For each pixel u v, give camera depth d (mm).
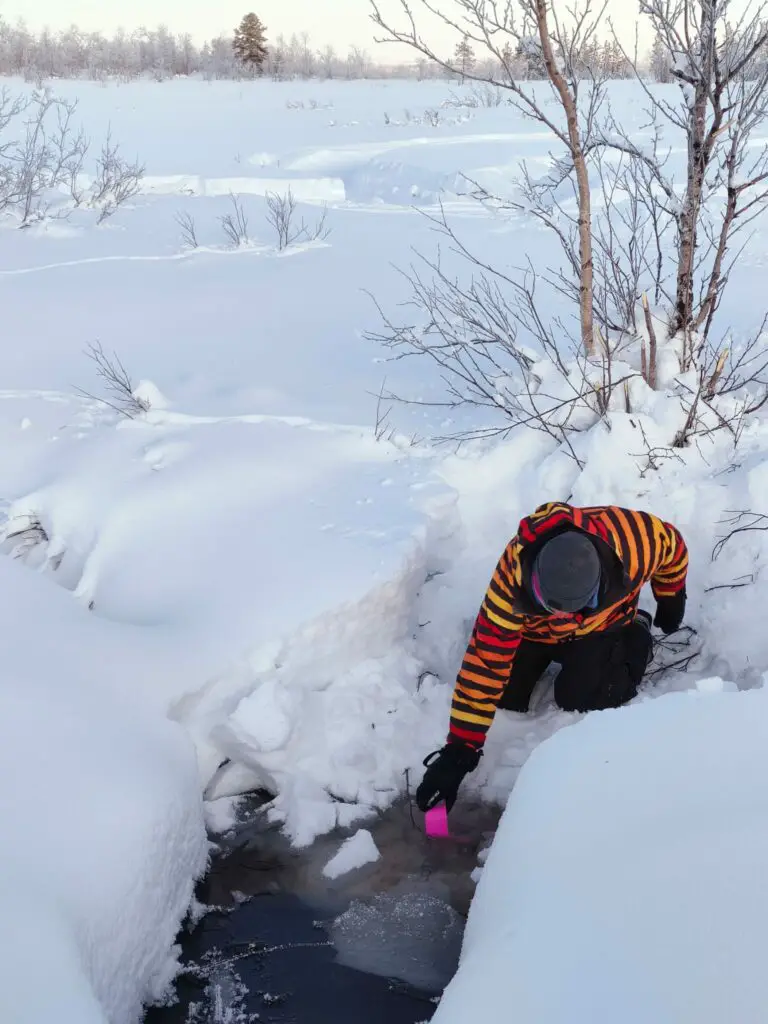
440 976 2475
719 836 1803
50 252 9055
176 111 24828
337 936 2602
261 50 50406
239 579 3354
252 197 11664
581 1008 1569
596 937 1702
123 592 3463
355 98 29672
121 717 2691
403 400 4824
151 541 3682
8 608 3006
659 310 4418
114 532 3777
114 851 2262
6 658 2729
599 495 3766
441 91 32500
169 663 2957
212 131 20188
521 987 1688
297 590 3242
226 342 6066
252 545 3539
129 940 2248
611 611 3031
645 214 8789
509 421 4289
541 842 2109
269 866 2832
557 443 4031
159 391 4930
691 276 4188
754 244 7871
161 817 2441
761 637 3312
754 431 3902
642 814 2021
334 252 8703
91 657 2873
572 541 2586
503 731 3234
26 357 5953
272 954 2547
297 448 4227
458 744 2877
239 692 3055
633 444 3848
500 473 4031
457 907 2680
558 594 2543
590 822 2082
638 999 1529
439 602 3676
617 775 2199
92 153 15797
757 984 1464
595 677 3092
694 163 4004
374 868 2820
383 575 3312
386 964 2510
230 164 15062
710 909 1636
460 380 5117
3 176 11234
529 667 3207
